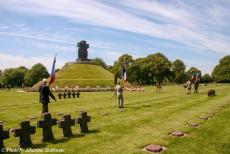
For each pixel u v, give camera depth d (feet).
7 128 62.95
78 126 63.00
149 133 56.29
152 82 546.26
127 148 45.75
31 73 597.52
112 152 43.60
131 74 524.93
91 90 256.11
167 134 55.52
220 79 629.51
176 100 128.67
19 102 132.36
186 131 58.18
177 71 639.35
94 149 45.03
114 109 95.96
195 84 180.14
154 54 565.94
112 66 596.70
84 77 353.31
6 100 145.69
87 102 126.00
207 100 126.72
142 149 45.55
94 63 409.90
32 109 101.45
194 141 50.34
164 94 178.60
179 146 47.14
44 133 49.57
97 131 57.88
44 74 606.55
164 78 565.53
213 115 80.12
